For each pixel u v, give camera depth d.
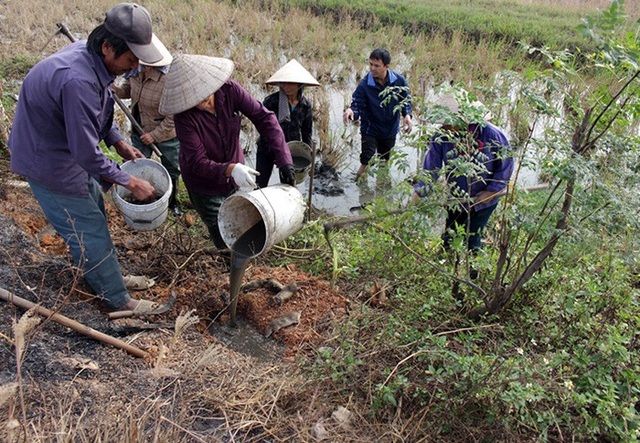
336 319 3.84
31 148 3.05
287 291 4.11
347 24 12.74
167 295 4.00
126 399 2.87
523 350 3.28
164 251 4.48
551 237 3.23
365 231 5.21
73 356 3.07
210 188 4.04
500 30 12.37
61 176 3.13
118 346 3.22
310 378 3.13
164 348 3.35
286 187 3.75
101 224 3.41
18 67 8.91
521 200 3.30
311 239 5.01
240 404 2.94
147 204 3.65
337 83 10.48
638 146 3.08
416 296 3.79
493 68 10.70
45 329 3.20
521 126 7.39
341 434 2.77
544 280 3.66
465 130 3.44
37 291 3.46
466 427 2.74
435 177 3.70
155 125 4.95
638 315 3.45
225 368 3.25
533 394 2.70
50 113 2.92
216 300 4.05
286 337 3.78
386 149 6.71
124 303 3.64
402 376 2.88
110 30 2.81
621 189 2.98
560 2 15.59
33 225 4.39
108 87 3.14
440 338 3.08
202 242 4.91
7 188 4.70
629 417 2.68
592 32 2.63
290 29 12.48
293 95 5.23
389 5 14.21
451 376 2.91
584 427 2.72
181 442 2.60
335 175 7.48
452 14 13.46
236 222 3.78
